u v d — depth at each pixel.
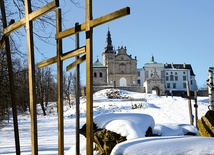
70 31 4.98
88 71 4.52
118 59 89.81
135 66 90.06
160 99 55.12
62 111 5.38
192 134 7.94
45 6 4.69
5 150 11.53
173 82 106.31
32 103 4.89
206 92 71.88
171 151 3.88
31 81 4.92
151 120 6.79
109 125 5.97
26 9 5.08
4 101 15.88
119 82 89.12
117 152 4.05
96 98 56.19
